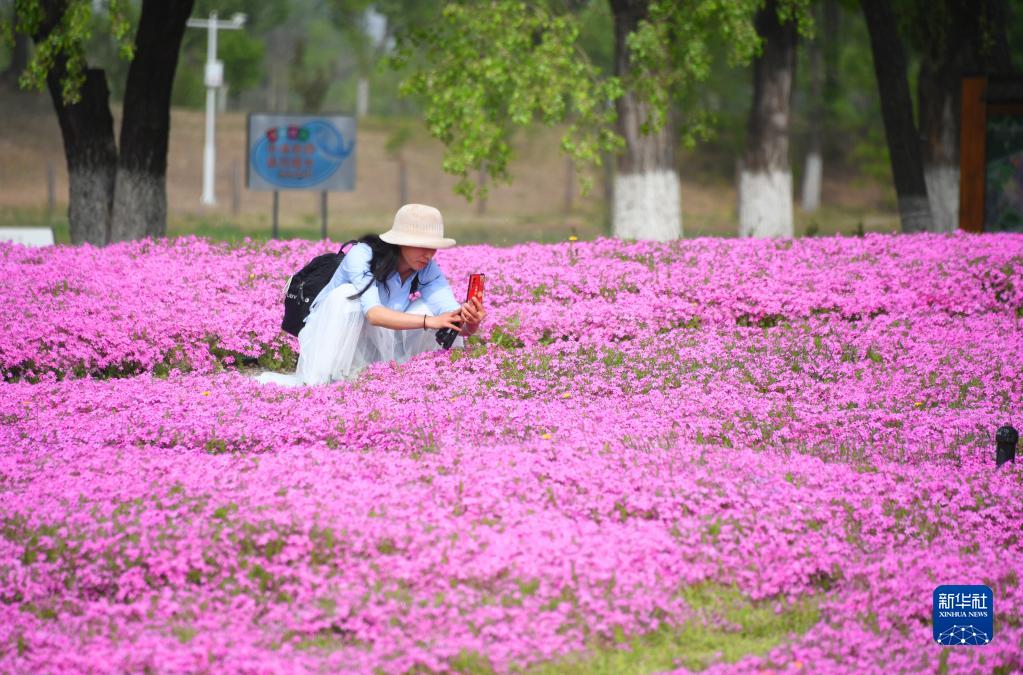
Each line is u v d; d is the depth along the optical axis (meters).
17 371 28.42
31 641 14.53
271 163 64.38
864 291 33.91
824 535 17.64
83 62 44.38
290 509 17.58
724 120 132.88
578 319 30.91
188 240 40.16
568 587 15.84
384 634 14.84
